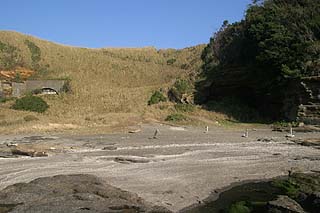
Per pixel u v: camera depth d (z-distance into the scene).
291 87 45.38
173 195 15.91
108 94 68.94
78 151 25.78
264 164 21.86
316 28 47.00
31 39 100.00
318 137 32.72
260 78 53.34
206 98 59.16
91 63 94.00
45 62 92.06
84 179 16.80
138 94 66.19
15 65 87.44
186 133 36.62
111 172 19.41
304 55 44.81
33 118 46.72
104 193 14.88
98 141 30.80
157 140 31.52
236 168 20.84
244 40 56.91
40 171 19.31
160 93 62.31
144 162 21.97
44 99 66.00
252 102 56.88
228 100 56.62
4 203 13.66
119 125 42.91
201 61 83.00
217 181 18.25
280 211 12.89
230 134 35.88
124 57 104.38
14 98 66.00
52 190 15.05
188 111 53.06
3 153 24.88
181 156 23.98
